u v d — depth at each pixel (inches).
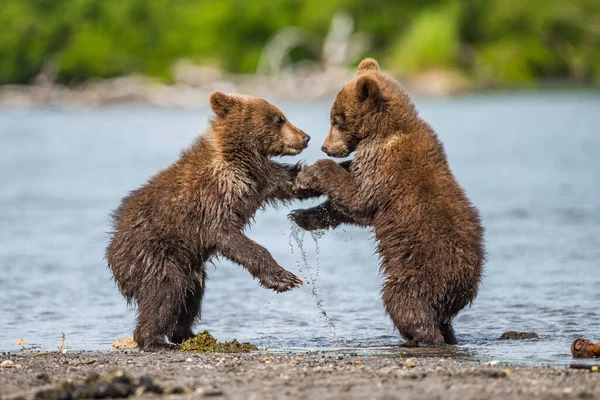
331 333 523.5
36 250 792.3
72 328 548.7
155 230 483.2
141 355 450.9
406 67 3225.9
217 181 490.0
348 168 526.6
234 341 479.8
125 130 2069.4
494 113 2353.6
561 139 1697.8
